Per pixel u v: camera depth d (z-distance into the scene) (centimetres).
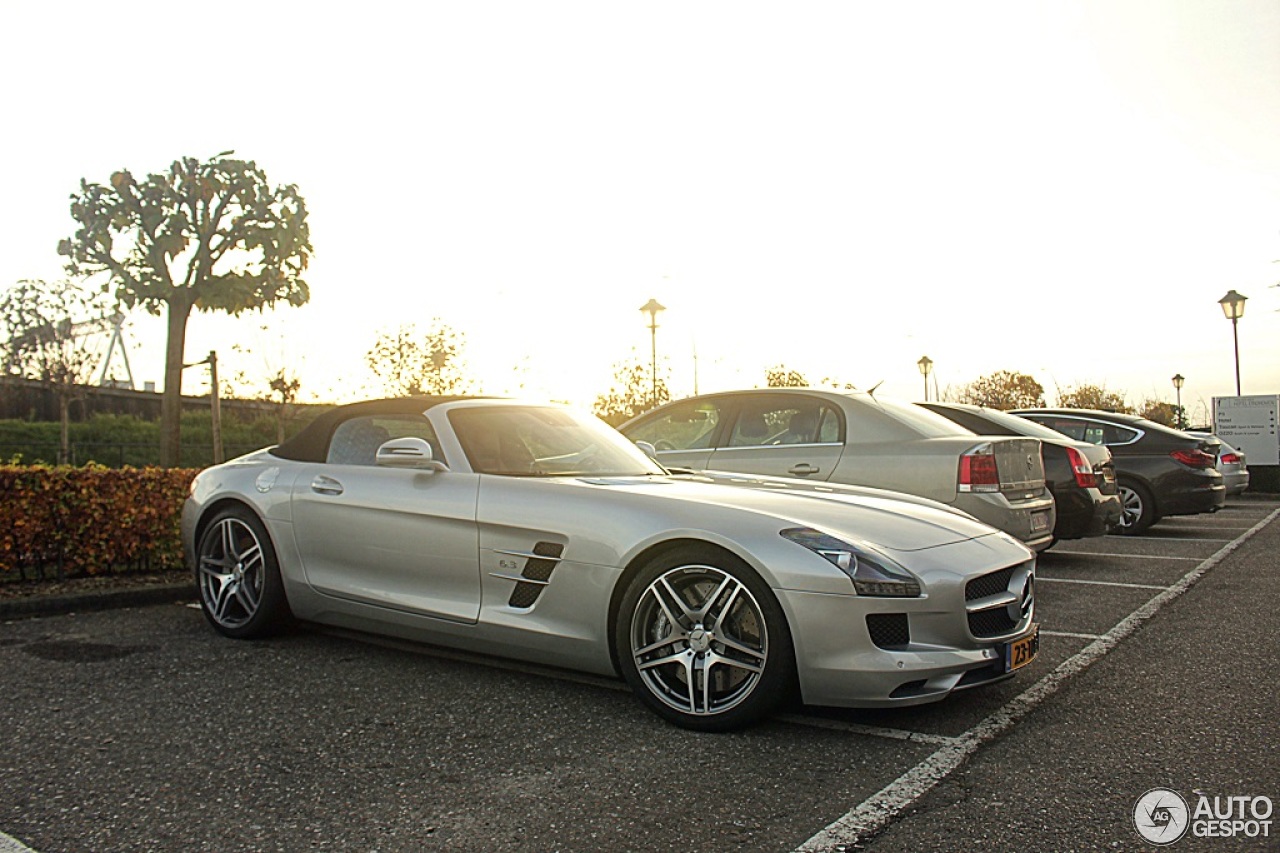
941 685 340
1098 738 343
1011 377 3503
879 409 652
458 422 464
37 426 1777
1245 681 419
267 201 1066
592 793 294
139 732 352
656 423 739
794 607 337
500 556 410
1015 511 599
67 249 1024
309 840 261
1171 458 1013
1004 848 254
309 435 512
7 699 393
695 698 355
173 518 699
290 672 439
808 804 285
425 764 320
